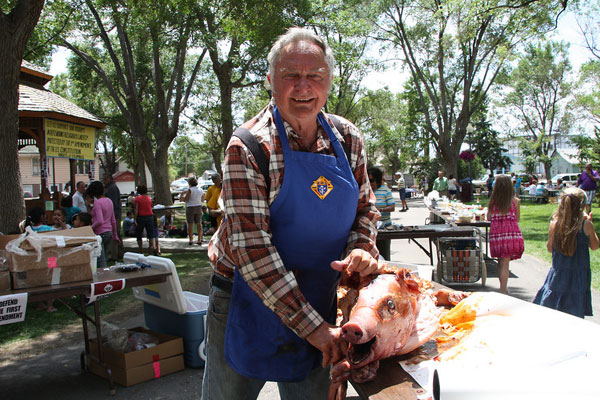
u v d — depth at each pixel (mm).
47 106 12961
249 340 1876
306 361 1904
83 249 4137
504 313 2057
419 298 1982
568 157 67062
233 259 1708
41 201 13039
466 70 29000
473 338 1886
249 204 1652
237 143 1677
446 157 30203
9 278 3875
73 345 5480
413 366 1789
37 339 5703
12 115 6961
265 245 1655
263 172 1673
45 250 3957
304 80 1646
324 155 1734
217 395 2062
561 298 4984
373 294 1716
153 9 14492
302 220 1732
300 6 14891
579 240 4914
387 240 7316
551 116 54125
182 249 12352
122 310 6883
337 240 1857
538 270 8781
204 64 34500
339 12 19406
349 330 1576
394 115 47688
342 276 1930
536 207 23156
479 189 38250
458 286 7617
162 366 4535
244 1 14164
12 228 7004
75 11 17391
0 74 6715
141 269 4688
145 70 28375
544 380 1479
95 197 8672
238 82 20984
